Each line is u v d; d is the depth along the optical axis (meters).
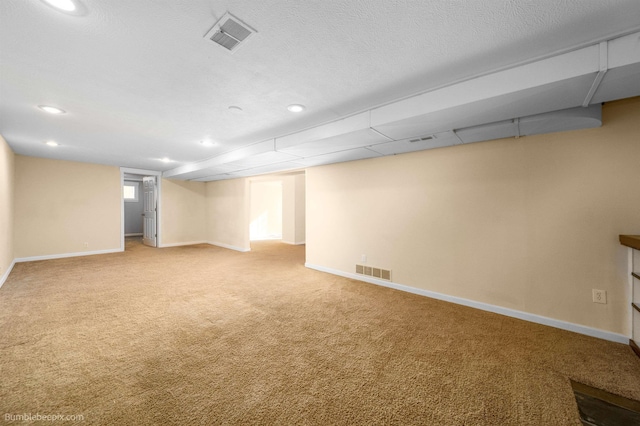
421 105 2.33
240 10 1.36
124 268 4.88
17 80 2.11
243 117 2.96
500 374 1.83
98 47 1.68
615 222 2.29
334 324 2.61
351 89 2.29
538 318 2.65
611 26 1.48
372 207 4.04
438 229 3.36
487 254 2.97
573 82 1.74
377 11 1.37
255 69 1.97
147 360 1.96
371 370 1.87
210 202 8.05
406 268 3.66
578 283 2.46
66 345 2.15
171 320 2.67
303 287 3.83
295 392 1.64
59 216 5.69
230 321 2.66
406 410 1.50
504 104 2.09
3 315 2.73
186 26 1.49
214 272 4.66
